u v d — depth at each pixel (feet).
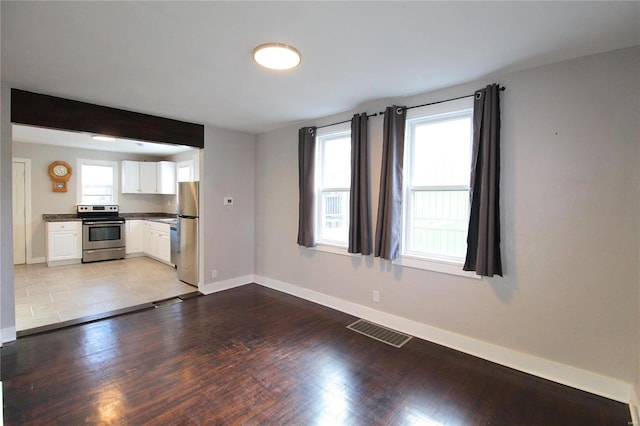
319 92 9.78
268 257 15.56
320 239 13.28
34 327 10.50
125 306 12.60
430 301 9.80
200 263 14.62
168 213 24.77
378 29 6.16
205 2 5.29
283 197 14.70
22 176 19.26
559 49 6.92
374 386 7.48
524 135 8.00
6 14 5.59
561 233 7.55
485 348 8.71
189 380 7.64
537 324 7.92
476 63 7.66
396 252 10.30
